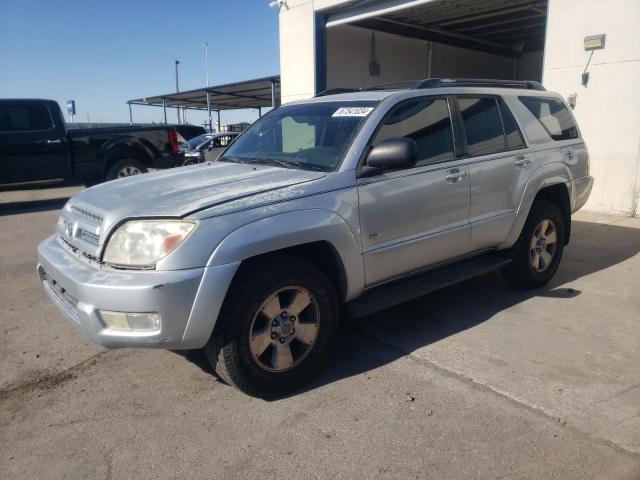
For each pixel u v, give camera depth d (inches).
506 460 104.7
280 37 542.9
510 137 184.9
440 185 157.4
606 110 332.5
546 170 191.9
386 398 127.9
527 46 774.5
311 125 161.5
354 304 144.6
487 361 145.0
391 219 146.3
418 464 104.3
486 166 171.3
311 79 518.9
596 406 122.2
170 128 469.1
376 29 566.3
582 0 331.9
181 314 113.1
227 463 105.8
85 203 137.3
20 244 292.8
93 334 116.4
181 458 107.6
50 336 167.9
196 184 137.6
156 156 462.6
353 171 140.1
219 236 115.7
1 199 482.9
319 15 502.3
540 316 175.6
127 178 157.5
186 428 117.7
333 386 134.3
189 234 114.1
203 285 113.3
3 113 401.7
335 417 120.7
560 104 214.8
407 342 158.2
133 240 117.6
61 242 145.4
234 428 117.4
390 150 134.5
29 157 408.8
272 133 174.9
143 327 114.0
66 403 128.9
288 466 104.6
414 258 154.9
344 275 138.4
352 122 151.6
